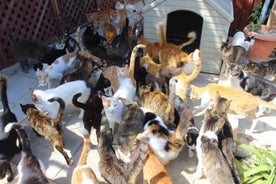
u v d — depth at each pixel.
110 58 1.85
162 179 1.03
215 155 1.07
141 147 1.11
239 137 1.46
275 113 1.62
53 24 2.36
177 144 1.17
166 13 1.84
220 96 1.36
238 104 1.37
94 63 1.71
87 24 2.69
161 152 1.18
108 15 2.34
